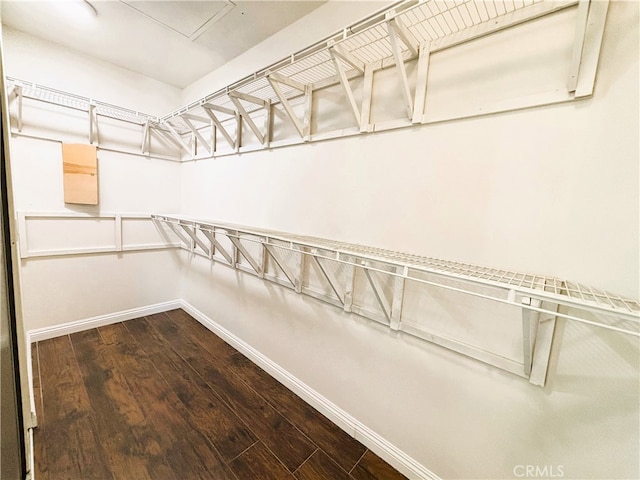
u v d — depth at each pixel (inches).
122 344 91.0
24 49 78.3
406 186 49.8
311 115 65.8
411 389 50.9
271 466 52.5
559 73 34.9
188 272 117.1
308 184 66.9
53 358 80.8
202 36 76.4
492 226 40.9
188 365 82.1
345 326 60.6
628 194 31.5
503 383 40.8
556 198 35.9
